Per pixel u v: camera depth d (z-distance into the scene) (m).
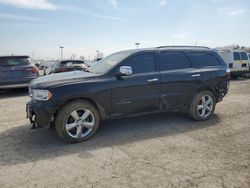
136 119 6.61
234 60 17.22
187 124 6.18
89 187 3.39
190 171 3.78
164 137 5.28
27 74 10.79
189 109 6.35
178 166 3.95
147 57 5.81
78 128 5.05
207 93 6.43
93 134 5.25
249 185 3.39
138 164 4.04
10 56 10.64
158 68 5.88
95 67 6.09
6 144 4.99
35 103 4.95
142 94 5.64
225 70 6.78
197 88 6.30
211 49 6.90
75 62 16.92
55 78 5.27
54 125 5.07
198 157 4.27
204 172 3.75
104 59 6.29
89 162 4.15
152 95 5.75
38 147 4.83
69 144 4.97
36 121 4.93
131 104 5.56
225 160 4.14
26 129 5.90
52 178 3.65
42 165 4.06
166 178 3.59
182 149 4.63
